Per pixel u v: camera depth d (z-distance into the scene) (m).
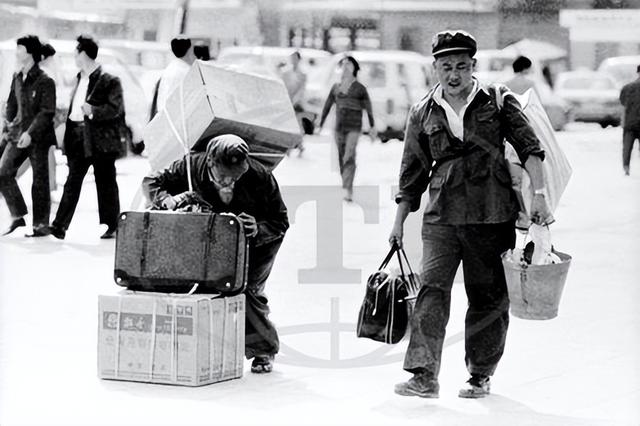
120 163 22.77
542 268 8.66
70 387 9.09
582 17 35.06
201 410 8.57
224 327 9.30
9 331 10.95
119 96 16.62
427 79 29.47
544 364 9.95
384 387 9.25
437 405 8.77
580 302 12.40
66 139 16.75
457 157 8.78
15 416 8.30
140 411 8.53
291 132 9.80
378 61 29.05
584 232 17.39
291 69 26.92
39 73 16.98
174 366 9.18
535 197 8.68
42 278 13.71
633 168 27.28
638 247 16.02
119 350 9.29
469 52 8.75
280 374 9.61
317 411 8.58
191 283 9.27
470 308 9.01
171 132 9.78
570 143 32.34
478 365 8.97
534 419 8.40
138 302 9.23
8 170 17.27
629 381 9.41
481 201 8.75
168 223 9.27
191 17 26.05
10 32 26.23
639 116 25.34
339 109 20.77
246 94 9.85
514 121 8.72
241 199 9.44
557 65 34.72
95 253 15.63
